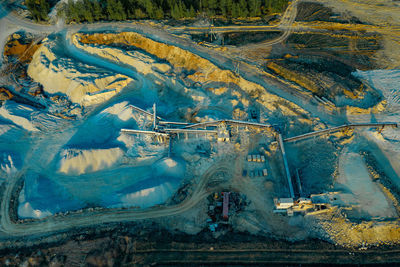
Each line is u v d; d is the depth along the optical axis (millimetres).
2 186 61031
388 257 45406
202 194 57812
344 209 50875
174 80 77562
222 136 64938
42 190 59156
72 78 78438
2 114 73188
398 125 59906
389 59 74250
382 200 50562
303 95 68625
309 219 52281
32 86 81062
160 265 47500
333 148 59688
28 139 70000
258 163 61531
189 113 72000
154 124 65375
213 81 76750
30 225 54094
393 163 55719
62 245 50344
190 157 64250
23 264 49062
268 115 68938
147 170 62969
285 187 57375
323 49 79312
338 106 65688
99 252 48906
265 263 47094
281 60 76812
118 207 56375
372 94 66188
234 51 81188
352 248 47188
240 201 55688
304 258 47031
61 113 75688
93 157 63406
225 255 48344
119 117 72188
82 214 55594
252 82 72125
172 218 54438
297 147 63031
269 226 52344
